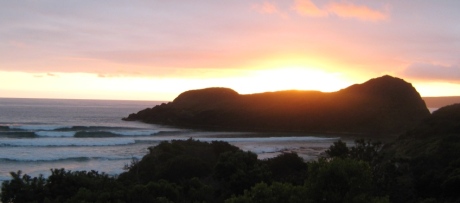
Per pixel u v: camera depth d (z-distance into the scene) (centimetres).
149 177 2756
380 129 9888
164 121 11344
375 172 2067
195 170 2739
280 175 2758
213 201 1992
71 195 1839
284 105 11050
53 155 4581
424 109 11000
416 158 2775
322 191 970
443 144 2894
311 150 5794
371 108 10519
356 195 965
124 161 4359
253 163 2459
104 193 1712
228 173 2373
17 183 1822
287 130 10250
